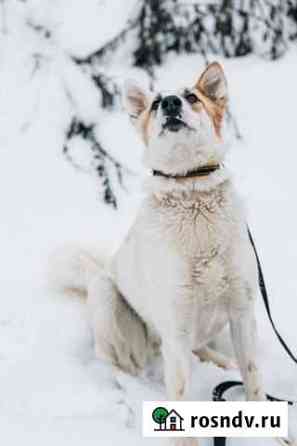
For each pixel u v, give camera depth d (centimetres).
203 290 365
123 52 755
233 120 697
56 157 685
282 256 557
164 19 764
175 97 352
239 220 364
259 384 376
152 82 737
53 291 497
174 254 360
